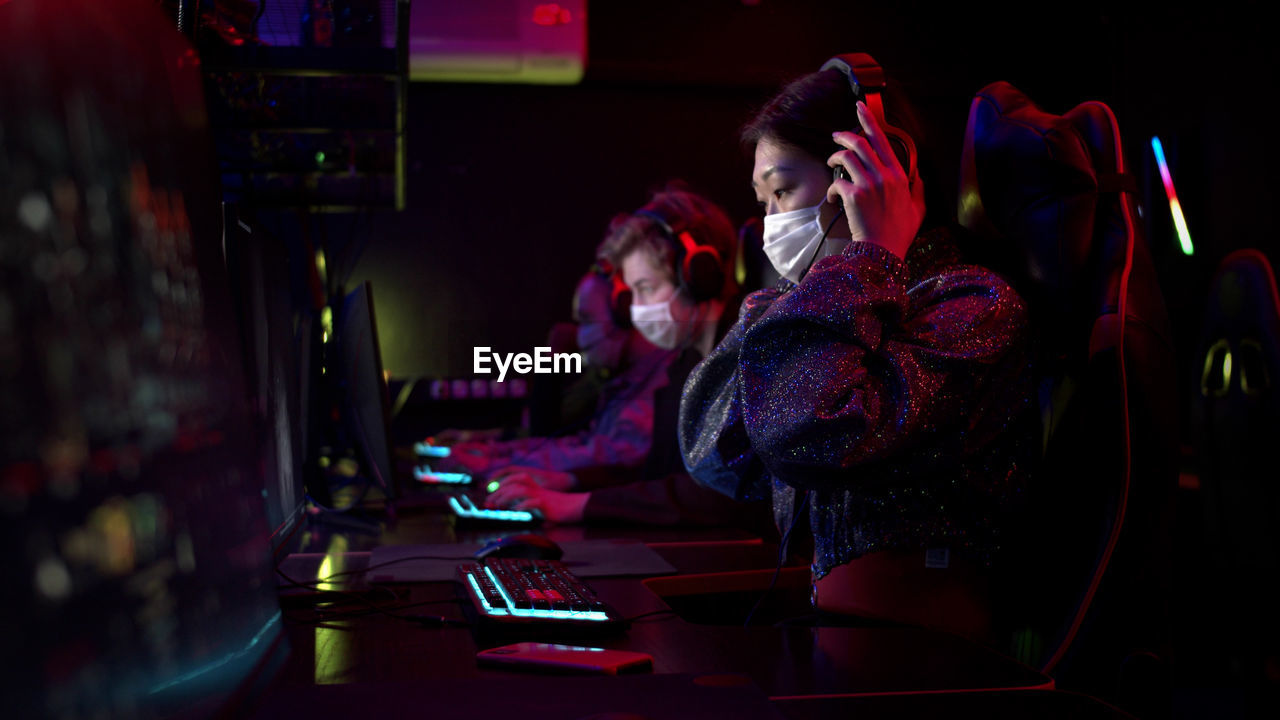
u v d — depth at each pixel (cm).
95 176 44
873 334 92
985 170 114
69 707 36
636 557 133
